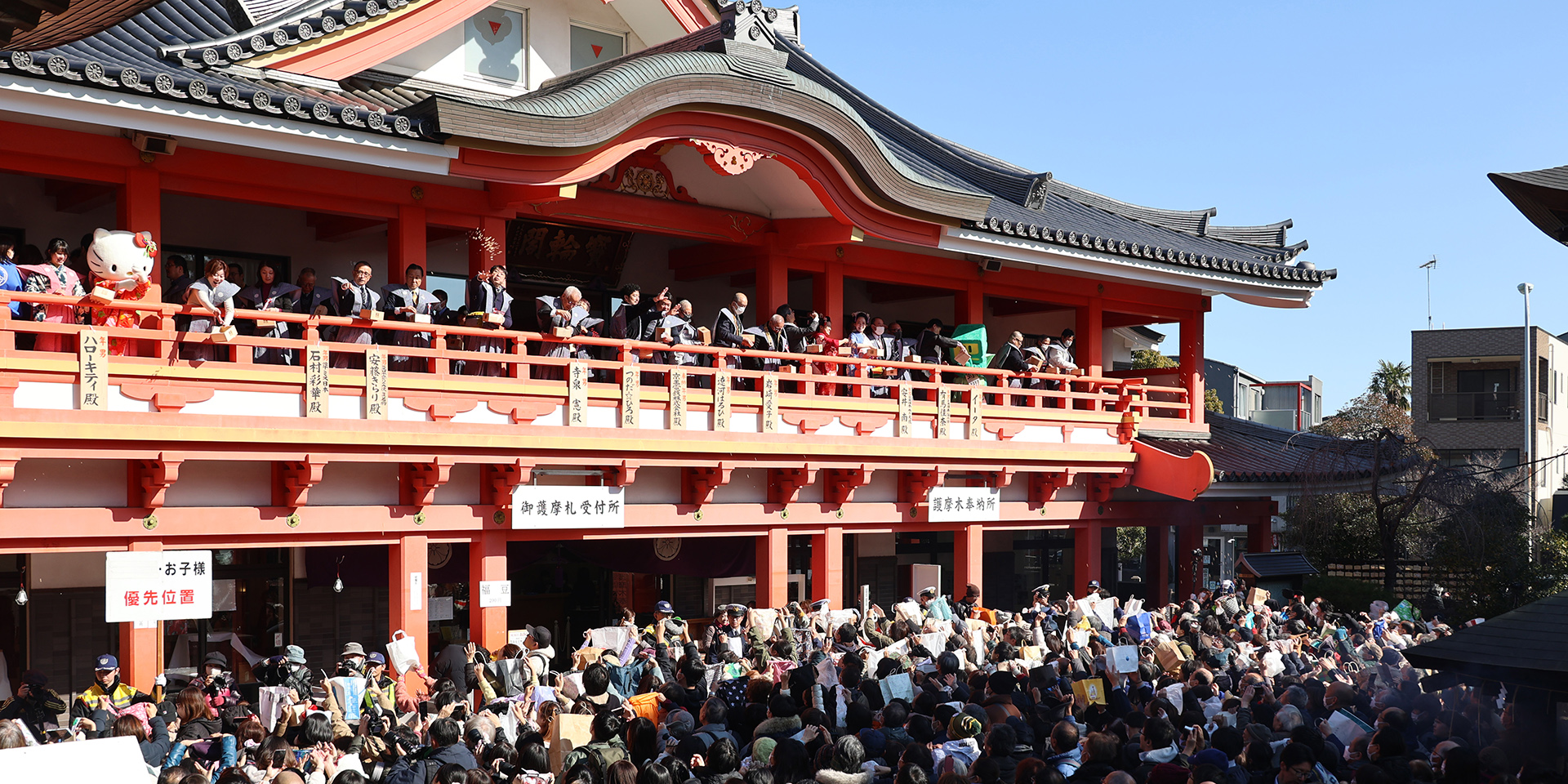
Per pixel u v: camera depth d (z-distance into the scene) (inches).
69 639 650.8
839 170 702.5
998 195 940.0
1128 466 880.3
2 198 619.8
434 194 634.2
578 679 509.4
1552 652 354.0
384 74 696.4
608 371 702.5
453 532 611.8
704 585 908.6
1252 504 999.6
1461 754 321.1
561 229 780.6
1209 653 546.9
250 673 695.1
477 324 615.5
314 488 573.3
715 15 798.5
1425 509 1064.8
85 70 467.5
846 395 770.2
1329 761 356.2
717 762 351.3
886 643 615.5
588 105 594.2
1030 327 1075.3
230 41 605.6
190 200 671.1
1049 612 749.9
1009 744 353.4
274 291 589.6
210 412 523.5
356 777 326.3
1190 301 973.2
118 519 519.2
